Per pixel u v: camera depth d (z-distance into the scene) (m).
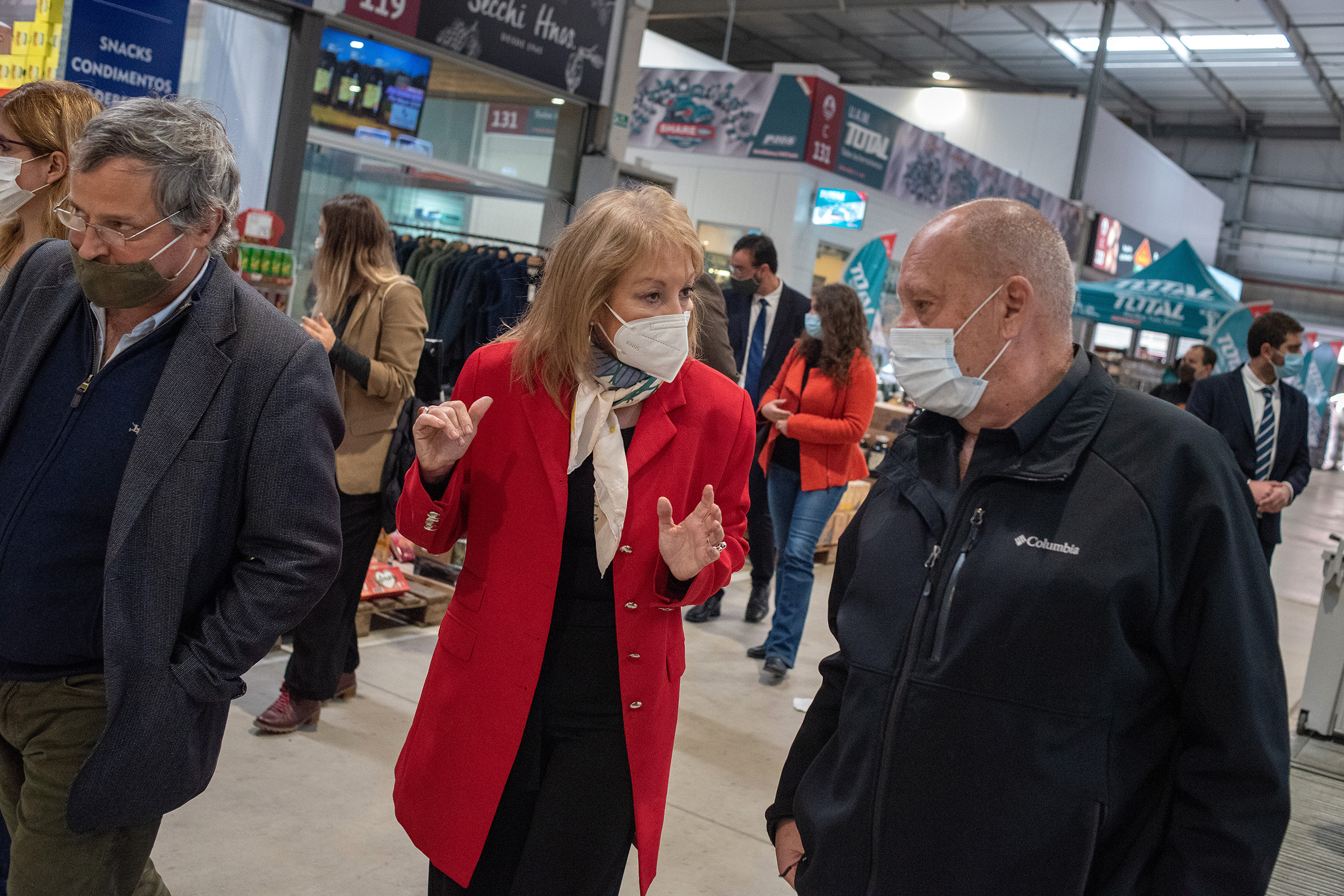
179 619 1.51
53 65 3.98
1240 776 1.14
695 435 1.70
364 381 3.04
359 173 5.84
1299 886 3.29
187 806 2.71
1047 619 1.19
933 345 1.30
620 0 6.61
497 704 1.60
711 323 3.88
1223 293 8.59
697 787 3.33
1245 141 27.91
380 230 3.22
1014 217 1.29
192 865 2.44
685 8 18.09
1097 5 17.20
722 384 1.78
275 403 1.57
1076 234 16.89
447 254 5.94
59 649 1.51
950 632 1.25
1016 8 17.98
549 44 6.14
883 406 8.56
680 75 10.88
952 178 12.88
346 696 3.55
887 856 1.25
